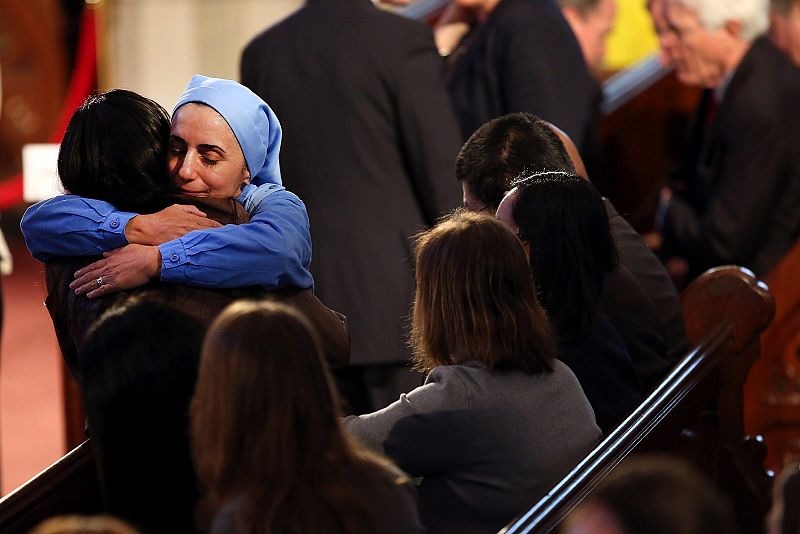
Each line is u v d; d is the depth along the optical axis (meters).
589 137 14.30
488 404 7.64
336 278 12.10
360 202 12.12
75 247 7.75
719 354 10.29
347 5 12.20
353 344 12.08
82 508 8.48
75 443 14.37
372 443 7.59
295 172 12.24
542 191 8.72
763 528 10.70
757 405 15.42
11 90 31.17
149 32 26.50
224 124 7.84
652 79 19.31
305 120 12.15
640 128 19.33
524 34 13.39
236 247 7.57
